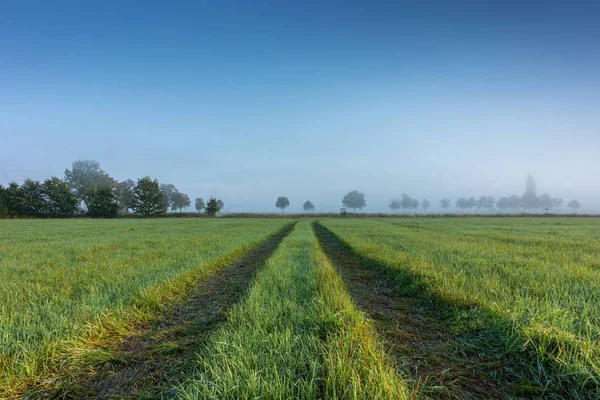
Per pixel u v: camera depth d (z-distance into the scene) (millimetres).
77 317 4281
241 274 8375
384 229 24375
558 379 2965
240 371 2826
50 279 6570
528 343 3449
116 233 20578
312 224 39875
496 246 11594
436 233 19297
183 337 4219
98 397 2914
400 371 3152
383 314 5035
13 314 4332
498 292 5219
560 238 15172
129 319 4613
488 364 3346
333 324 3926
